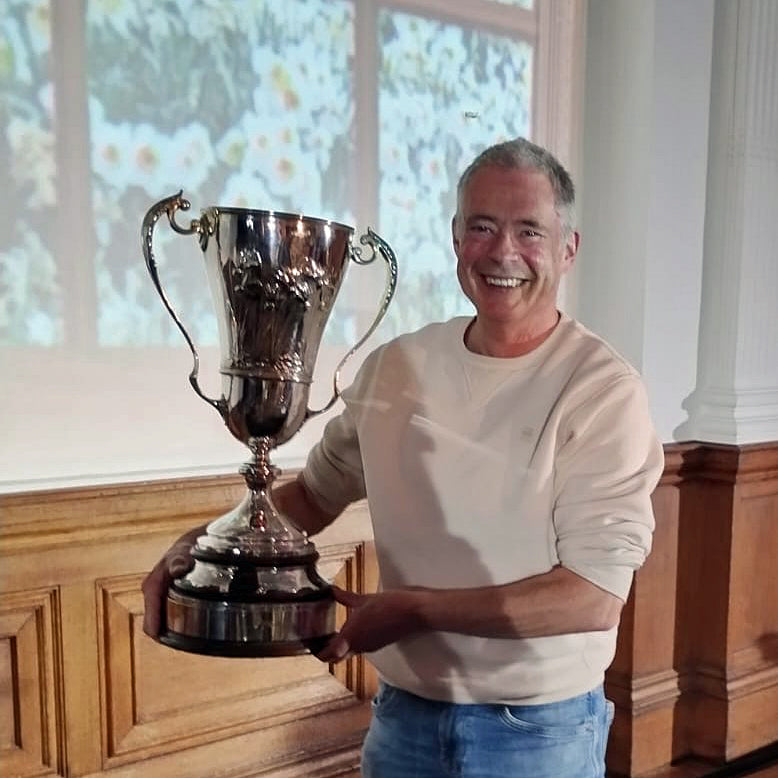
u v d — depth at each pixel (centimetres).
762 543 254
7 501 157
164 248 183
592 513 105
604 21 242
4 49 162
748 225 246
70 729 172
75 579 170
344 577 208
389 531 120
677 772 243
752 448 239
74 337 174
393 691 124
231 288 108
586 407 110
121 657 178
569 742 117
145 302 182
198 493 179
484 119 230
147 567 178
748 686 249
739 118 244
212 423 192
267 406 110
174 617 107
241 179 191
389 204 215
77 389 175
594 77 245
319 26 200
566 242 115
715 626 247
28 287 168
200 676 190
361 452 124
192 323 188
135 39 176
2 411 167
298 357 111
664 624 243
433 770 118
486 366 118
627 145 238
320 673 207
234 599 102
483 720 116
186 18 181
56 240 171
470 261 113
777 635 259
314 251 108
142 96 177
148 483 172
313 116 201
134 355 181
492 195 111
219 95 187
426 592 101
